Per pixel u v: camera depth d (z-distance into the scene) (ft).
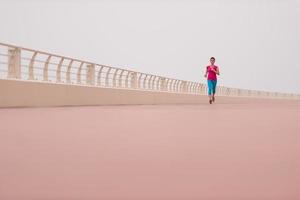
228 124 30.04
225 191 10.52
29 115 37.68
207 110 51.88
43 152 16.92
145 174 12.72
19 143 19.48
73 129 25.76
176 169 13.51
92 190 10.69
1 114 38.78
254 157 15.79
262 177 12.20
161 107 63.16
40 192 10.47
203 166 13.99
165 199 9.79
